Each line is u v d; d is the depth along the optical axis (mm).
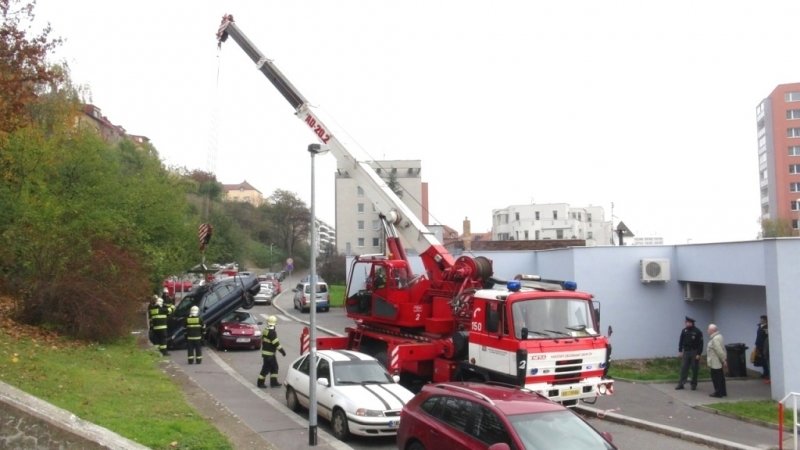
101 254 20594
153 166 35031
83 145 27266
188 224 33344
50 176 25656
